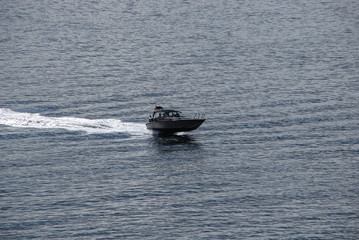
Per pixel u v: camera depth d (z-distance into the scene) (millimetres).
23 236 167625
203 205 186500
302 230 169125
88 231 170375
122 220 177125
